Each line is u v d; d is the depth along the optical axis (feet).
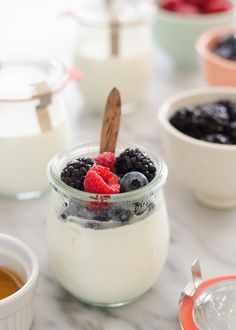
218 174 1.82
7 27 3.12
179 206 1.97
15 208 1.95
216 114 1.95
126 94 2.37
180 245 1.81
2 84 1.92
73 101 2.52
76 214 1.52
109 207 1.49
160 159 1.60
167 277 1.71
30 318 1.52
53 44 2.91
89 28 2.36
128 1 2.42
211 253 1.78
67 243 1.55
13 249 1.57
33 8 3.39
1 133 1.90
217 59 2.34
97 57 2.33
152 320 1.59
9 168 1.92
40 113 1.90
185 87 2.60
